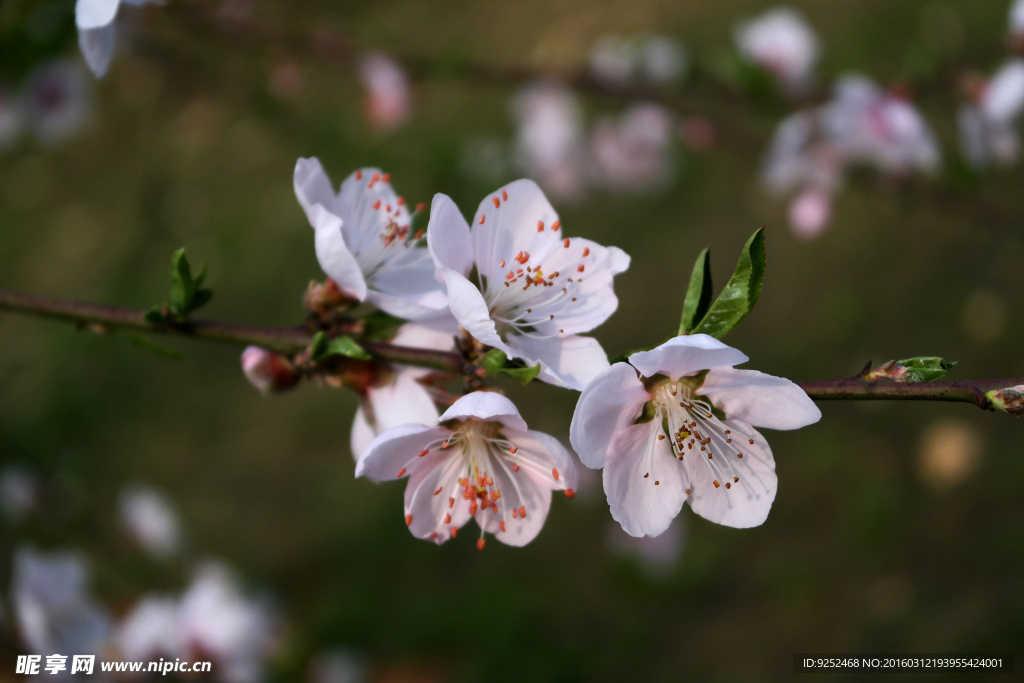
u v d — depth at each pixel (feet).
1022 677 14.07
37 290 26.18
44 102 16.42
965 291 20.38
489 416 4.71
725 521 5.22
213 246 26.18
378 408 5.70
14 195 28.94
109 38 6.23
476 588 18.76
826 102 12.19
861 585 16.88
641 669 16.76
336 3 28.73
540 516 5.39
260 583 19.21
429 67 13.42
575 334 5.49
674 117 19.52
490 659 17.53
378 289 5.97
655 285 22.53
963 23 24.36
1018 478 17.46
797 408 4.90
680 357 4.70
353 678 16.99
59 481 14.40
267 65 16.17
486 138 24.38
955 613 15.37
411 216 6.19
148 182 27.61
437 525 5.38
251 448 22.06
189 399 23.18
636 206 24.02
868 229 22.15
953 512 17.42
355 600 18.79
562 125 20.48
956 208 12.33
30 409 22.79
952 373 19.19
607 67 15.89
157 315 5.60
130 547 14.57
